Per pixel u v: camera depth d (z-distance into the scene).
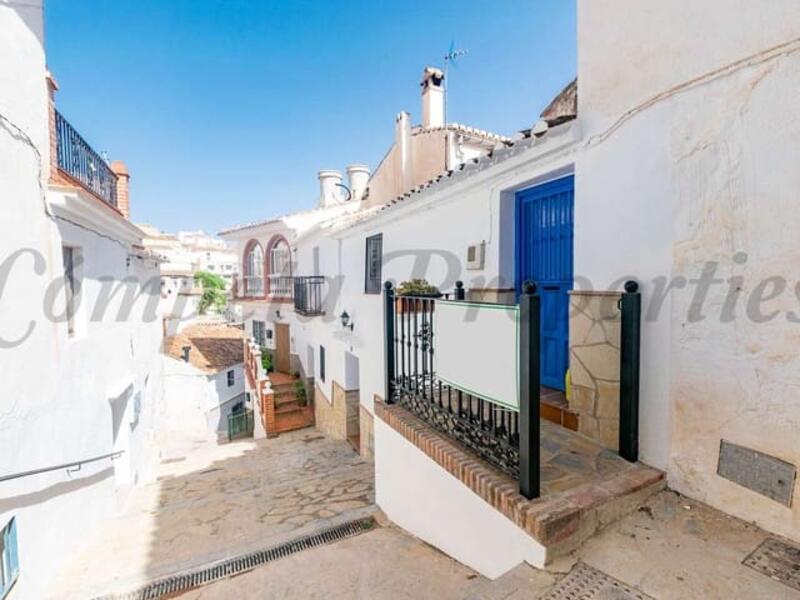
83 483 4.62
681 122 2.47
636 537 2.19
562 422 3.41
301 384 13.59
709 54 2.31
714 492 2.37
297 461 7.80
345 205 14.84
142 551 4.08
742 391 2.23
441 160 9.14
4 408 3.20
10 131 3.37
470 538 2.69
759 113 2.12
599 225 3.06
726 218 2.27
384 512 4.17
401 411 3.92
